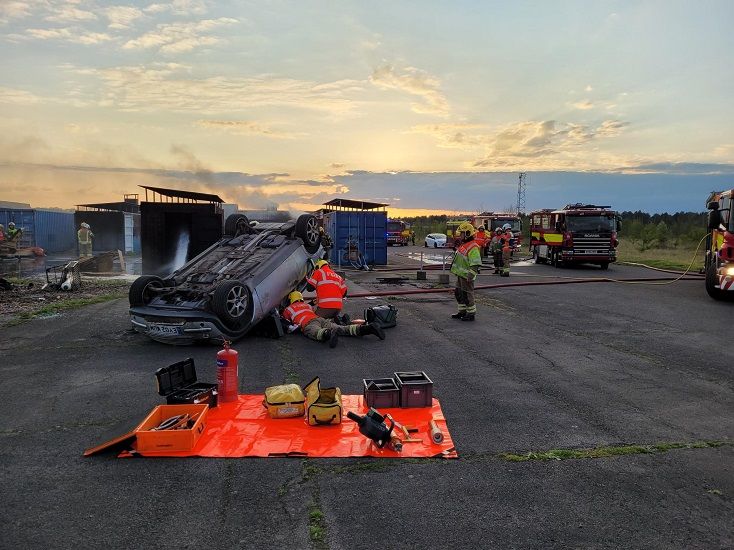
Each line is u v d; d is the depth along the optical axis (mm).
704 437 4977
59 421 5422
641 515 3668
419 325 10516
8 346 8734
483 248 30391
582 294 14961
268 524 3555
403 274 21875
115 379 6852
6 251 20422
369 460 4492
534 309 12406
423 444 4773
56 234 33062
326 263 9969
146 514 3678
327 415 5105
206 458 4516
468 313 10906
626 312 11945
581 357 7961
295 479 4164
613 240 23875
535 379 6836
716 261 13844
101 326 10336
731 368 7348
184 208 17109
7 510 3736
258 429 5074
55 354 8203
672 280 18484
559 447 4754
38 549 3285
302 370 7258
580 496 3914
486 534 3445
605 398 6090
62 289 15289
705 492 3973
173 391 5652
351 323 9719
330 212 26250
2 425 5328
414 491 3986
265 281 9320
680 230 41000
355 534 3439
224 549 3281
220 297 8320
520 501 3848
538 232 28078
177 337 8484
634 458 4535
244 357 8000
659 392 6301
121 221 30250
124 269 21266
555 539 3393
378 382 6020
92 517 3641
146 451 4582
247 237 10805
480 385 6578
